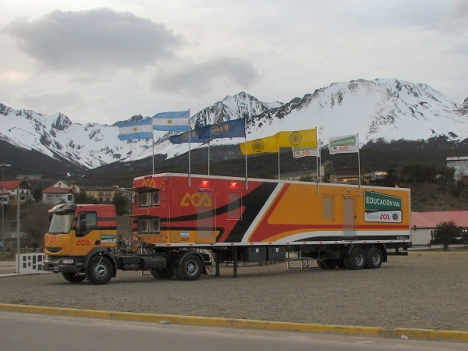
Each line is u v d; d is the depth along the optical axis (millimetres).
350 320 11305
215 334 10234
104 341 9461
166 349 8836
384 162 144375
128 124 26688
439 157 153375
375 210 27953
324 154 151375
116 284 19859
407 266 28953
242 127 27250
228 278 22594
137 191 22141
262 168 116562
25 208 71188
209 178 22344
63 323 11484
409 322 11023
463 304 13617
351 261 26703
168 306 13547
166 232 20938
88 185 114375
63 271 19359
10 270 29328
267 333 10414
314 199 25641
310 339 9812
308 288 17906
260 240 23562
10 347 8930
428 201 101125
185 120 26469
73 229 19469
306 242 25094
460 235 72188
